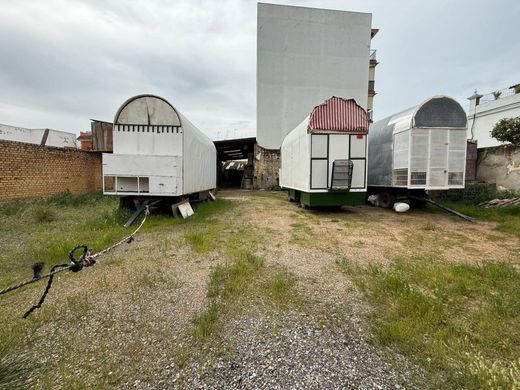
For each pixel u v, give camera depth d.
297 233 5.86
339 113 7.72
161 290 3.09
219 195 15.05
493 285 3.09
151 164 6.48
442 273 3.41
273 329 2.36
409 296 2.70
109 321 2.47
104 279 3.37
